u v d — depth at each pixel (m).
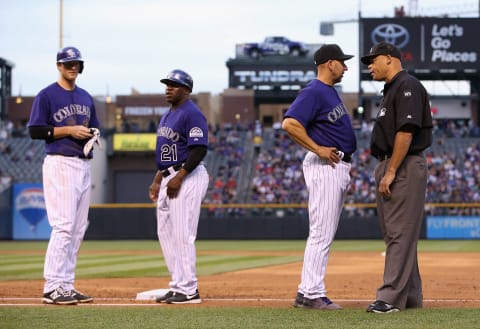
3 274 35.34
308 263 19.48
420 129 18.80
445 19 109.38
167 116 22.00
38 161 103.69
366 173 98.00
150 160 110.12
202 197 21.92
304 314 17.78
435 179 95.94
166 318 17.09
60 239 21.52
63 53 22.19
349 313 17.95
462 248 64.56
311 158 19.88
